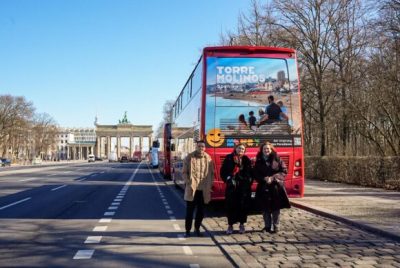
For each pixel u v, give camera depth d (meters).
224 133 14.27
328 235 10.91
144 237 11.24
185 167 11.43
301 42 35.28
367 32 33.28
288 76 14.55
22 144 120.56
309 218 13.80
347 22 35.09
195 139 15.91
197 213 11.45
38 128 122.38
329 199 18.00
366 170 25.02
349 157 27.12
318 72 35.28
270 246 9.77
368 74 30.78
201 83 14.64
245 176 11.49
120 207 17.66
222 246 9.89
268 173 11.32
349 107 31.70
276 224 11.37
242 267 8.00
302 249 9.43
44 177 40.44
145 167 72.75
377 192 21.19
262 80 14.49
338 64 35.25
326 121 35.75
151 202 19.61
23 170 57.75
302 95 36.25
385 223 11.77
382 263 8.13
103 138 164.00
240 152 11.52
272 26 36.66
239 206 11.41
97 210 16.69
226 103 14.36
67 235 11.46
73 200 20.25
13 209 16.91
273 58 14.57
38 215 15.25
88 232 11.91
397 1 24.11
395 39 24.78
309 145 40.81
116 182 33.78
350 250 9.23
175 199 20.98
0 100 104.44
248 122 14.34
